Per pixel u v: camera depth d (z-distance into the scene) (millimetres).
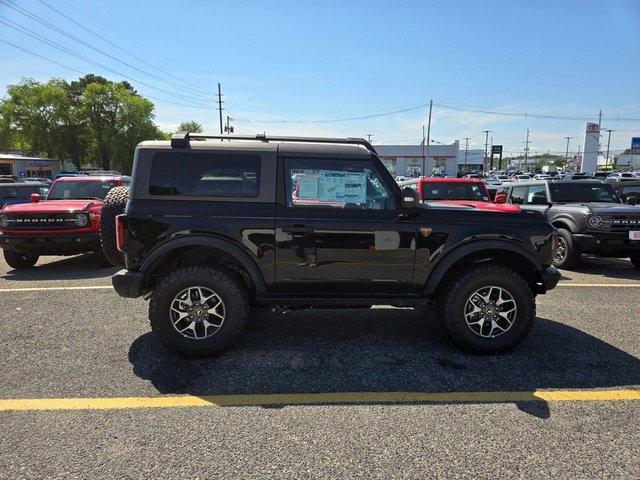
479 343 4203
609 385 3654
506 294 4230
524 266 4551
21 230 7746
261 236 4059
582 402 3387
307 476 2557
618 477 2551
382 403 3373
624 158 103312
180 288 4031
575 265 8258
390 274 4203
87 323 5098
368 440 2900
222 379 3752
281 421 3129
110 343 4508
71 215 7824
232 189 4137
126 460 2691
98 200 8898
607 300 6105
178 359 4137
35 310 5586
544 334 4785
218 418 3166
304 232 4070
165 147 4137
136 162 4113
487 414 3219
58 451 2779
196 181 4113
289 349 4387
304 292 4227
